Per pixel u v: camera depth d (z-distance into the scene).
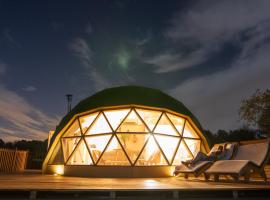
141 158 14.72
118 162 14.61
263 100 26.34
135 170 14.02
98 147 15.10
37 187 6.69
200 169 10.45
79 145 15.54
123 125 15.51
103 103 15.64
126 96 15.78
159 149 14.96
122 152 14.78
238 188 7.11
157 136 15.34
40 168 25.45
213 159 11.07
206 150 16.59
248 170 8.97
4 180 9.56
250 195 7.88
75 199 6.81
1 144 47.50
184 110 16.80
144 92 16.28
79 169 14.63
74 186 7.08
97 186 7.16
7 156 19.88
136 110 15.80
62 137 16.44
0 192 6.92
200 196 7.69
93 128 15.73
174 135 15.78
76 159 15.45
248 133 34.97
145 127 15.55
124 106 15.61
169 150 15.46
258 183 8.82
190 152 15.75
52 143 16.58
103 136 15.18
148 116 15.93
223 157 10.93
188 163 11.80
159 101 16.05
